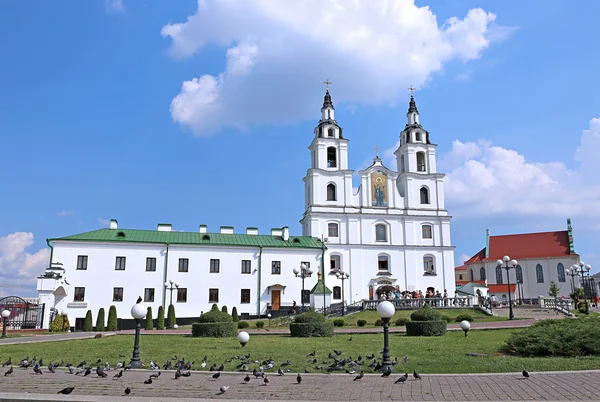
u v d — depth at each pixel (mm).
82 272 53094
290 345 22234
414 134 73062
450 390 11031
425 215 68750
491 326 32719
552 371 13180
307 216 67438
